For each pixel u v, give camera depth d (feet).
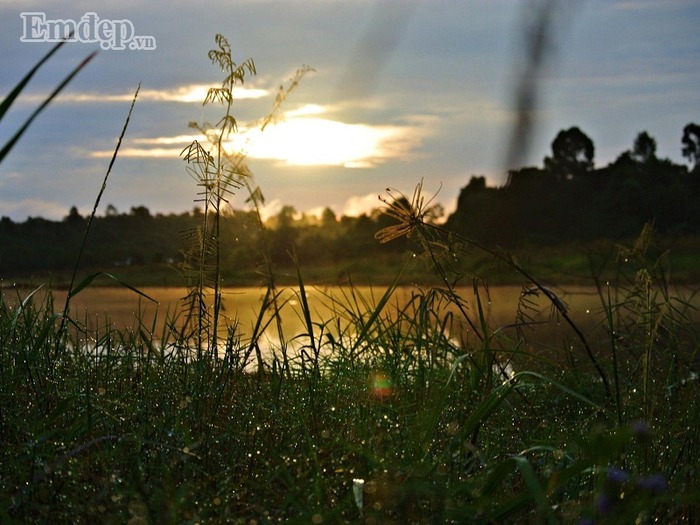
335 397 9.43
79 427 7.86
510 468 6.24
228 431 7.92
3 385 8.81
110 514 5.98
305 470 7.25
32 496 6.42
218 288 9.53
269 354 12.01
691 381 9.83
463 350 10.59
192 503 6.33
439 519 6.28
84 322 12.01
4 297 12.02
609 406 9.73
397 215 8.73
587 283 25.70
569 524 6.33
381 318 11.63
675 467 7.44
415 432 8.13
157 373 9.59
